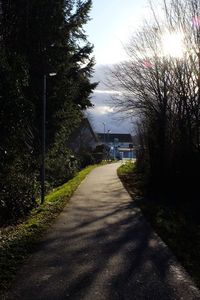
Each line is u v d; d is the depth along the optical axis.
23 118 13.70
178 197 22.02
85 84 30.83
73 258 9.77
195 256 10.10
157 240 11.97
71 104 27.75
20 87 13.92
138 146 41.38
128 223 14.73
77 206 18.81
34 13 25.08
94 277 8.33
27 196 17.58
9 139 13.92
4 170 15.30
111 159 93.50
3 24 24.39
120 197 22.41
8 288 7.61
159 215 16.39
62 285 7.82
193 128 22.78
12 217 16.12
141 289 7.64
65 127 28.58
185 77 22.86
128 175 38.16
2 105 13.19
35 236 12.05
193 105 22.52
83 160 57.72
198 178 22.72
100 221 15.06
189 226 14.38
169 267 9.12
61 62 26.59
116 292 7.46
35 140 22.33
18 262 9.27
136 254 10.26
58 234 12.57
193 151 22.78
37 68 24.94
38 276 8.34
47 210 17.44
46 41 25.45
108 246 11.10
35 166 20.64
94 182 31.48
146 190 24.61
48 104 25.98
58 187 29.56
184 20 22.77
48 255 10.02
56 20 25.83
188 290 7.62
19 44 24.41
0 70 13.20
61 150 31.38
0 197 15.43
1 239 11.71
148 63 27.97
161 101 26.11
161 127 25.72
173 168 24.17
